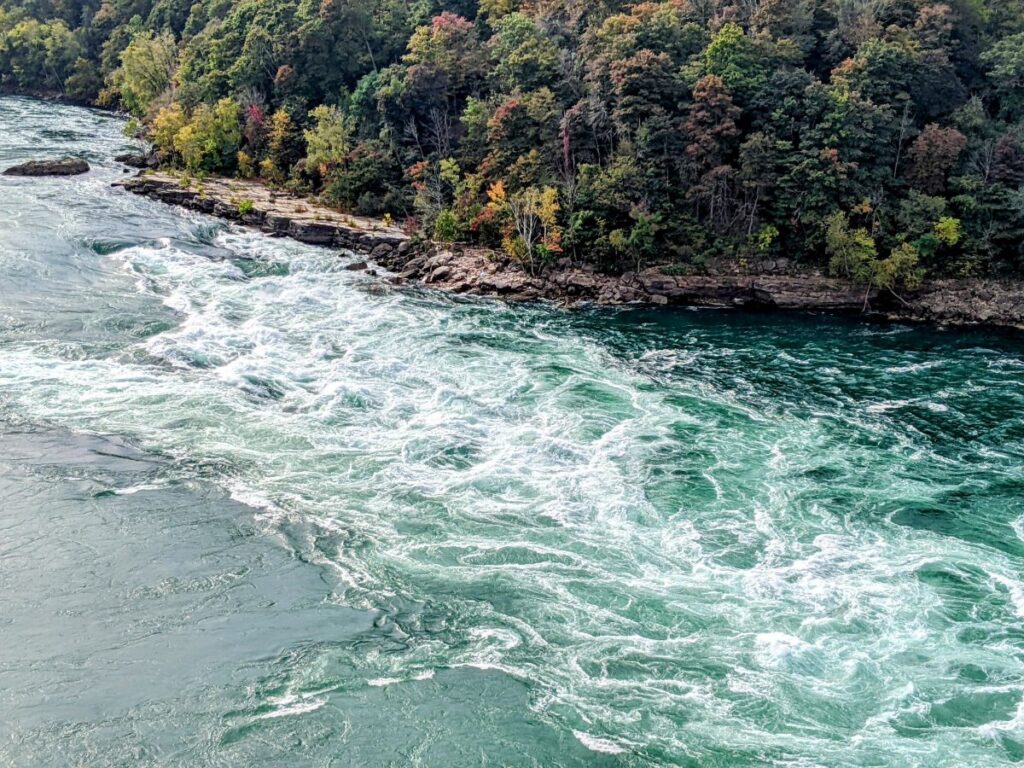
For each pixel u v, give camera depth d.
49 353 49.09
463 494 38.59
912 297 68.75
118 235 72.75
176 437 41.53
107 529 34.22
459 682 27.69
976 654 30.08
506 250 72.62
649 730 26.27
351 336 57.09
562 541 35.56
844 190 71.00
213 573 32.16
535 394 49.78
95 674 27.22
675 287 68.50
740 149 72.75
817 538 36.81
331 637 29.33
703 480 41.12
